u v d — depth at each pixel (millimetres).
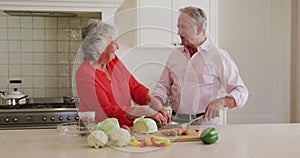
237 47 3955
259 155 1480
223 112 3459
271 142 1704
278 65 4000
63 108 3195
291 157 1455
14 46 3775
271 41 3994
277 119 4016
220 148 1592
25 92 3809
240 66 3965
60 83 3850
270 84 4008
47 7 3342
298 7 3908
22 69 3797
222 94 2486
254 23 3967
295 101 4004
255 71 3986
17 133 1925
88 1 3354
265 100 4008
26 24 3781
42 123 3146
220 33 3932
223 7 3930
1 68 3770
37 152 1531
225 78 2400
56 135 1868
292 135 1860
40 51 3814
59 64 3844
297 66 3951
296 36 3969
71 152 1525
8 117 3098
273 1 3975
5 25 3754
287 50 3957
